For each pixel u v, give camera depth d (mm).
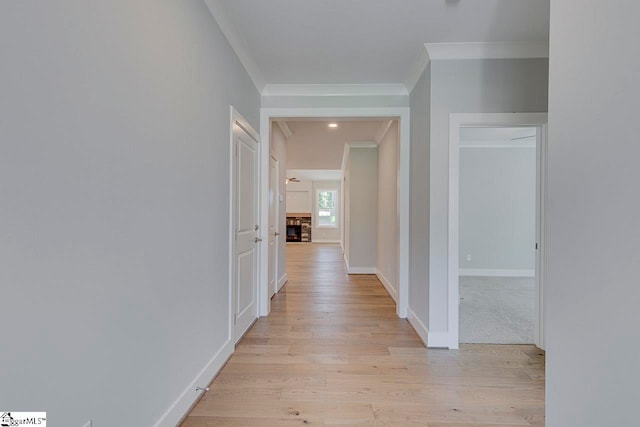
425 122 2764
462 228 5777
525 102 2600
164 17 1485
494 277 5625
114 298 1162
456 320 2615
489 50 2570
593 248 921
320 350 2561
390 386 2029
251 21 2236
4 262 783
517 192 5750
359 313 3539
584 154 959
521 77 2600
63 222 943
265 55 2725
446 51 2582
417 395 1932
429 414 1753
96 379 1077
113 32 1143
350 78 3180
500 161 5762
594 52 920
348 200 6160
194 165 1804
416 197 3037
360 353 2510
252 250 3145
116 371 1175
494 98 2602
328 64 2887
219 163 2188
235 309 2609
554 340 1086
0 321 778
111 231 1142
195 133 1815
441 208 2619
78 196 995
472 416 1740
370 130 5070
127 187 1225
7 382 798
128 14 1225
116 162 1163
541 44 2531
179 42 1630
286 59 2793
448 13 2158
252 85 3061
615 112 846
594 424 913
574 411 994
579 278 977
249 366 2277
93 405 1063
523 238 5738
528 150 5730
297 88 3365
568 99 1029
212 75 2062
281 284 4836
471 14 2166
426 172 2715
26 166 831
